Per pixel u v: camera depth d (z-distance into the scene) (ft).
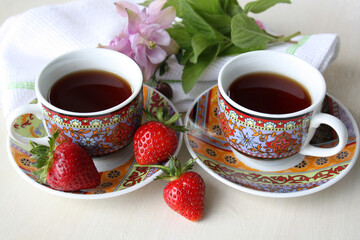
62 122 1.18
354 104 1.55
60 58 1.31
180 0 1.47
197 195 1.19
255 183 1.25
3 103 1.50
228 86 1.33
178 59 1.57
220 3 1.58
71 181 1.17
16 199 1.29
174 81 1.61
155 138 1.23
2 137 1.46
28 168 1.24
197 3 1.52
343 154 1.29
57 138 1.25
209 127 1.44
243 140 1.25
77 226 1.23
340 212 1.26
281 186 1.24
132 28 1.40
